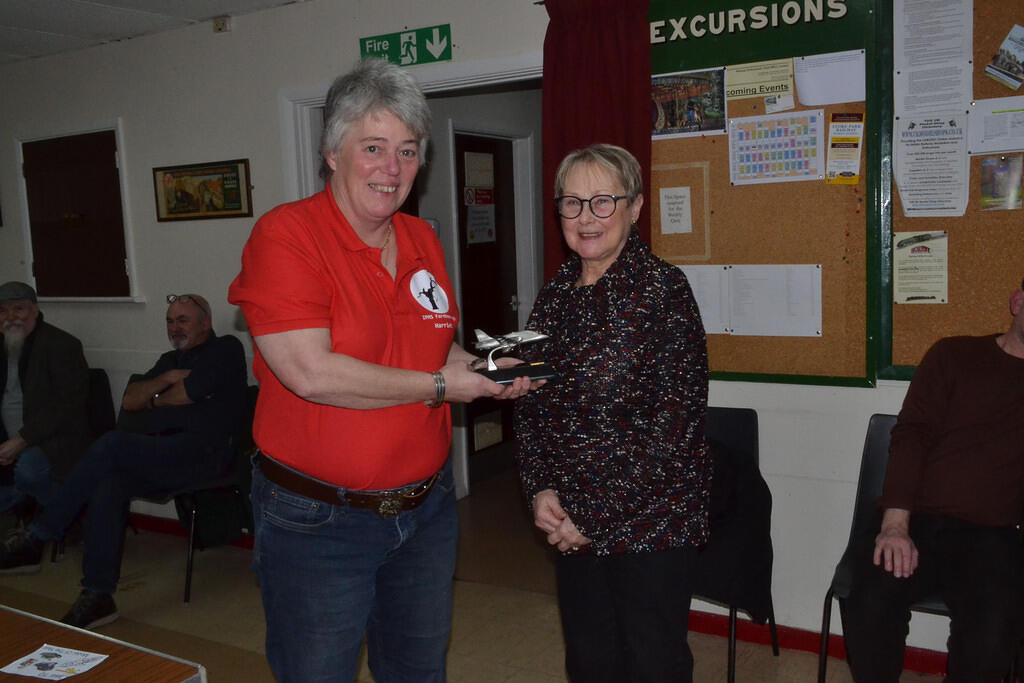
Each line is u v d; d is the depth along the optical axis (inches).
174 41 154.2
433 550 64.9
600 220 68.4
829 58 98.7
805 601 109.8
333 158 57.8
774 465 108.8
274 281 54.8
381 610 66.6
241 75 147.6
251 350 154.9
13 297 150.3
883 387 100.9
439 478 65.4
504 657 110.7
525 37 118.0
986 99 91.8
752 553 95.0
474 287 181.2
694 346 66.7
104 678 56.6
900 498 87.3
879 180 98.0
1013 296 87.5
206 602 133.2
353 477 57.9
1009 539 83.1
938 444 89.9
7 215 184.2
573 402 67.9
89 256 172.2
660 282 67.2
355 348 57.5
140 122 161.2
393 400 56.7
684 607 68.1
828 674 104.3
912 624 104.7
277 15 141.6
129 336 170.6
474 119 175.8
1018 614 78.3
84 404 153.0
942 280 96.3
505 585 134.7
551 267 114.6
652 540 65.8
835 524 106.1
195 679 57.5
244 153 150.0
